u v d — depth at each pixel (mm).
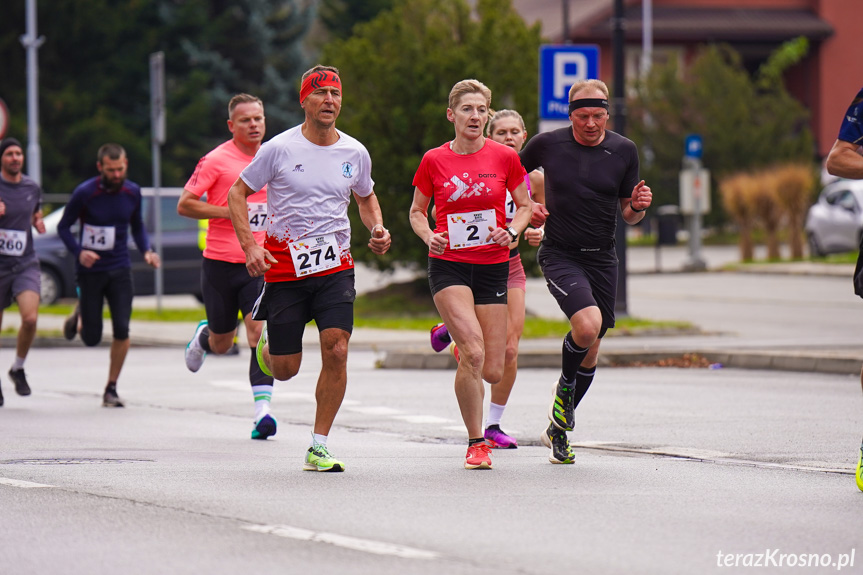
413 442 30109
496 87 69625
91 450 28219
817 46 170000
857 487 23109
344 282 25281
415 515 20328
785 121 138250
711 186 135625
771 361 46406
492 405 29312
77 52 150125
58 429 32062
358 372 46281
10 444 29156
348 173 25219
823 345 51875
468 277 25625
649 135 137000
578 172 25891
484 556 17578
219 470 25047
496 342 25766
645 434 30766
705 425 32156
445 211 25484
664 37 165875
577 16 169000
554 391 26422
